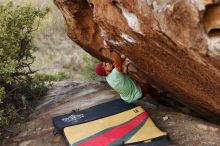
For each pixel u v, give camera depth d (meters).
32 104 7.62
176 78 5.10
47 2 13.87
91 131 6.01
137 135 5.83
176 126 6.18
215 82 4.41
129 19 4.52
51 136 6.35
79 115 6.40
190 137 5.90
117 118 6.23
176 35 3.93
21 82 7.52
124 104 6.55
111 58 6.56
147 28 4.31
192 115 6.48
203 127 6.05
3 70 6.62
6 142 6.56
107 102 6.67
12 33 7.02
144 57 5.16
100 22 5.09
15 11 7.31
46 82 9.19
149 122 6.09
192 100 5.62
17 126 6.83
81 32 6.70
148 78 6.13
